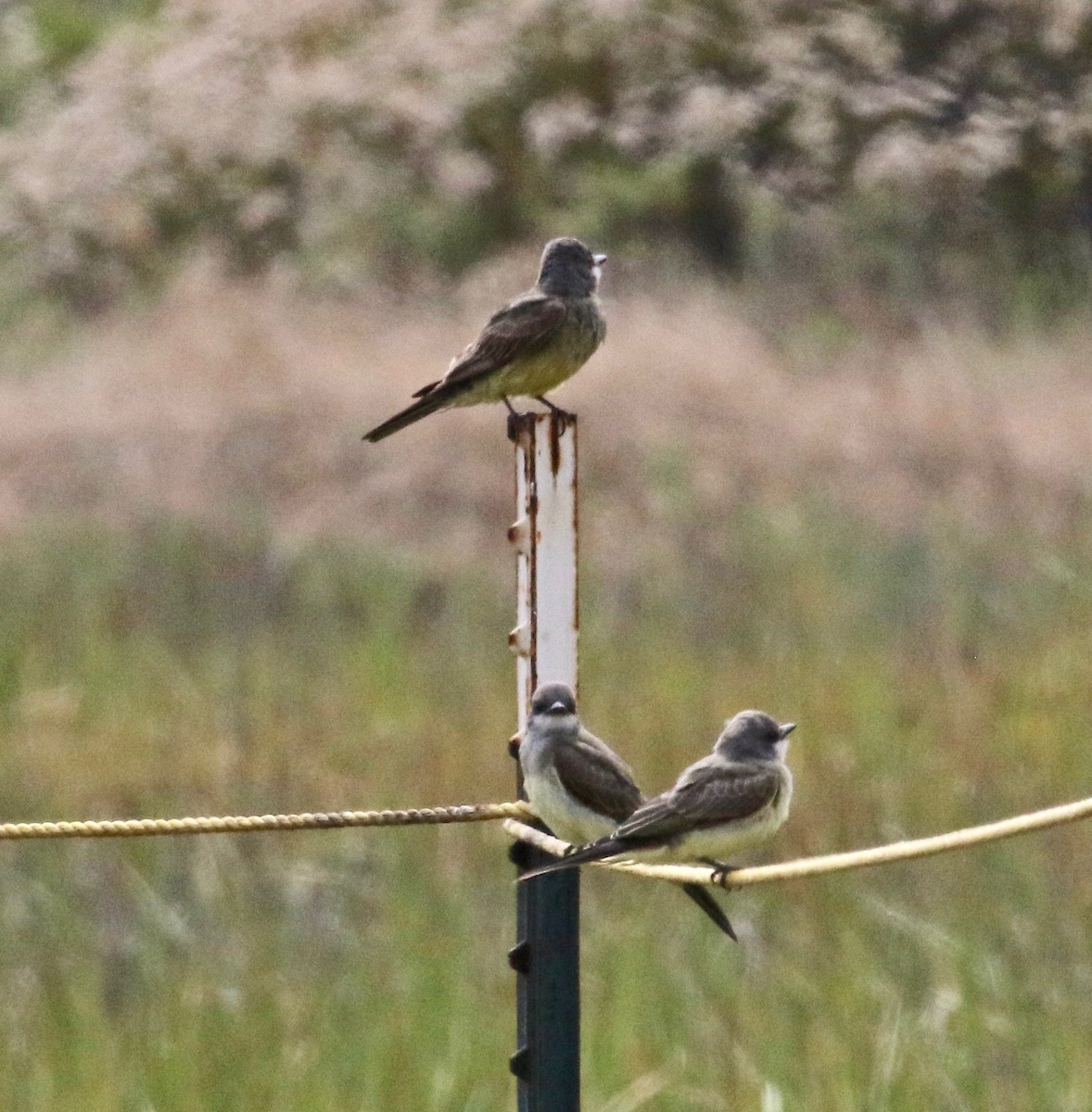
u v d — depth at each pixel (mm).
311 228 26984
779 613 16344
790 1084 9852
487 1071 10031
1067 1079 9836
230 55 28594
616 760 7641
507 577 18391
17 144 29266
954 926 11062
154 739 13977
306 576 18094
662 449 20328
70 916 11609
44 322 26688
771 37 26234
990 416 20641
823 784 12773
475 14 28297
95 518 19578
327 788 13117
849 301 24750
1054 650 15148
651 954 10875
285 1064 10070
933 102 25078
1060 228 25438
